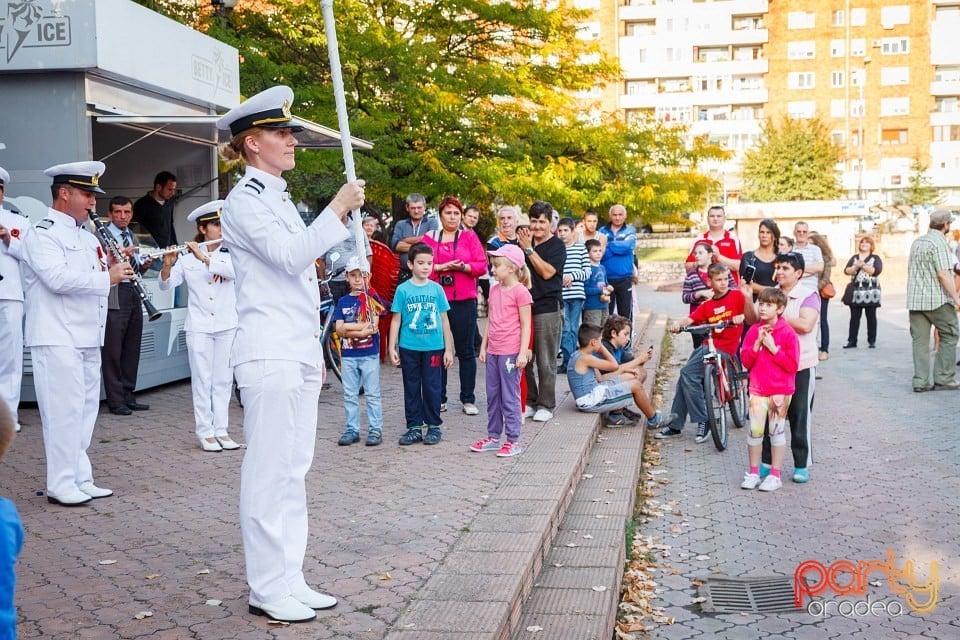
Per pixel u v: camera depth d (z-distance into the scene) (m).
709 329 9.18
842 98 81.62
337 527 5.45
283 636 3.84
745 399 9.74
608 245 13.20
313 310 4.15
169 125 10.44
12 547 2.21
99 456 7.41
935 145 80.62
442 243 9.21
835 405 11.00
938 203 65.38
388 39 16.02
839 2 81.12
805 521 6.66
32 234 5.80
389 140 15.58
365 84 16.36
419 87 15.96
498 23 17.61
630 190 17.19
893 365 14.08
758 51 83.81
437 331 7.87
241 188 3.99
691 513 6.95
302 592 4.17
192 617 4.06
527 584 4.71
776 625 4.99
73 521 5.61
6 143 9.27
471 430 8.45
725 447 8.98
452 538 5.20
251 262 4.02
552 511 5.71
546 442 7.84
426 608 4.09
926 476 7.76
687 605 5.29
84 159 9.20
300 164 15.19
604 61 18.75
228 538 5.27
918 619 5.02
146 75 9.95
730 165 81.31
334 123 15.55
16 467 7.00
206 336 7.56
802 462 7.66
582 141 17.22
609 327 9.68
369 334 7.40
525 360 7.32
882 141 81.31
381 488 6.39
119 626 3.96
